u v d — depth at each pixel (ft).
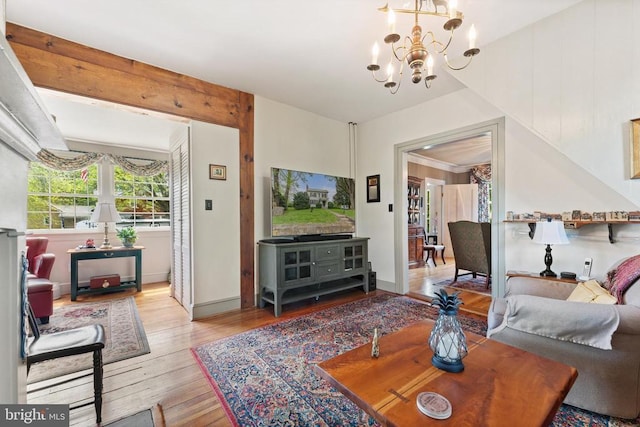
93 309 10.71
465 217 23.48
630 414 4.57
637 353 4.47
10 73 1.79
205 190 10.00
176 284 11.93
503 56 7.88
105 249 12.66
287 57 8.49
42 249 11.12
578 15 6.70
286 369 6.36
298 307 10.85
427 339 5.00
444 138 11.28
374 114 13.48
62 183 13.76
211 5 6.31
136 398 5.46
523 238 9.16
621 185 6.28
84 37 7.39
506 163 9.55
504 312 5.89
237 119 10.77
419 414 3.11
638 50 6.04
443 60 8.86
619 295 5.08
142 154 15.53
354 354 4.49
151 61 8.64
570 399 4.97
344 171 14.56
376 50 5.65
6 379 2.74
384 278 13.62
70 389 5.76
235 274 10.63
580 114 6.75
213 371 6.32
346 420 4.80
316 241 11.30
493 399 3.34
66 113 10.53
